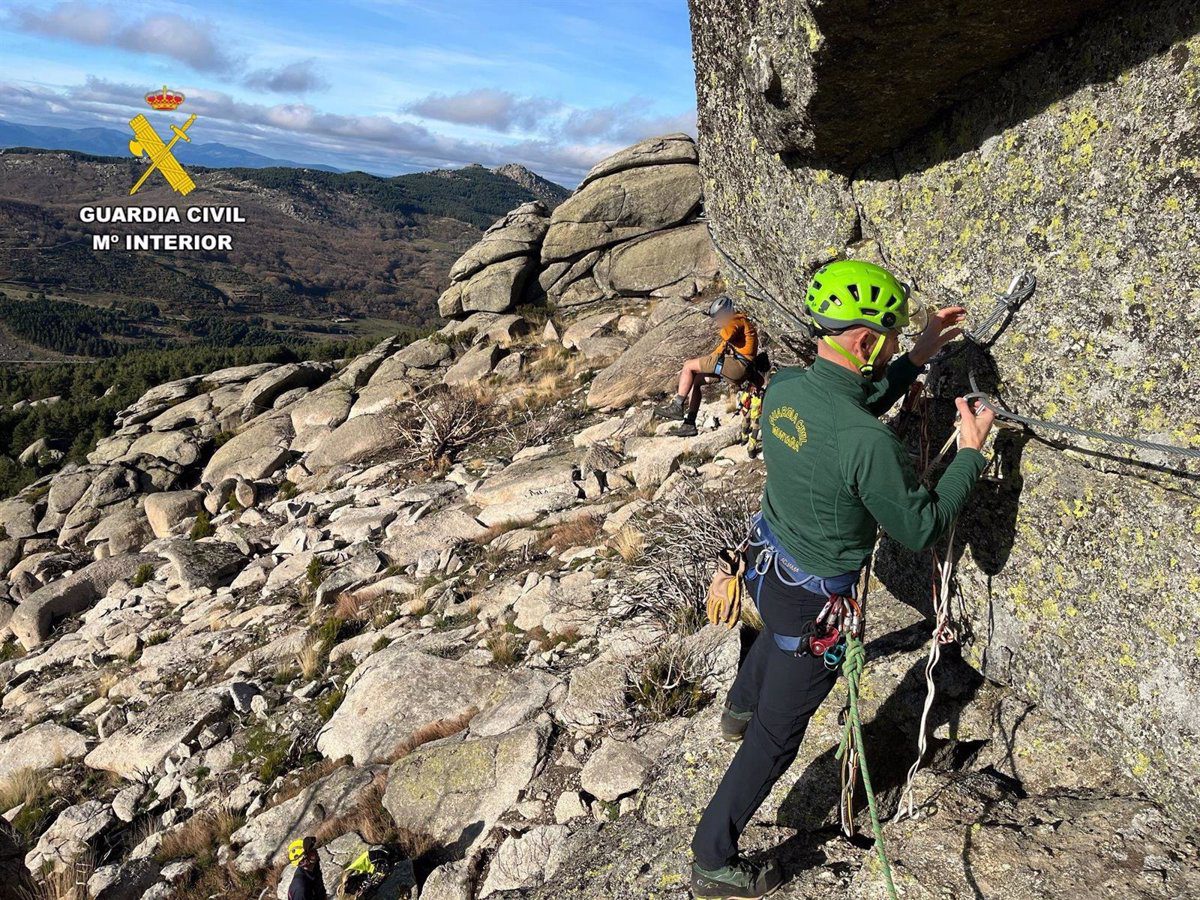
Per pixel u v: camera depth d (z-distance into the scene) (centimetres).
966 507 318
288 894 530
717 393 1295
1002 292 279
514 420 1602
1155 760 267
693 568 667
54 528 1847
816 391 233
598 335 1877
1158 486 247
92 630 1349
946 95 276
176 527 1692
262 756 797
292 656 980
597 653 668
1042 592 296
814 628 247
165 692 1030
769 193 378
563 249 2166
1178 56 214
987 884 265
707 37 364
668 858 325
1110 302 246
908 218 316
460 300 2297
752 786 261
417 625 918
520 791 539
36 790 892
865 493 222
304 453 1825
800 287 394
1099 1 225
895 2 224
